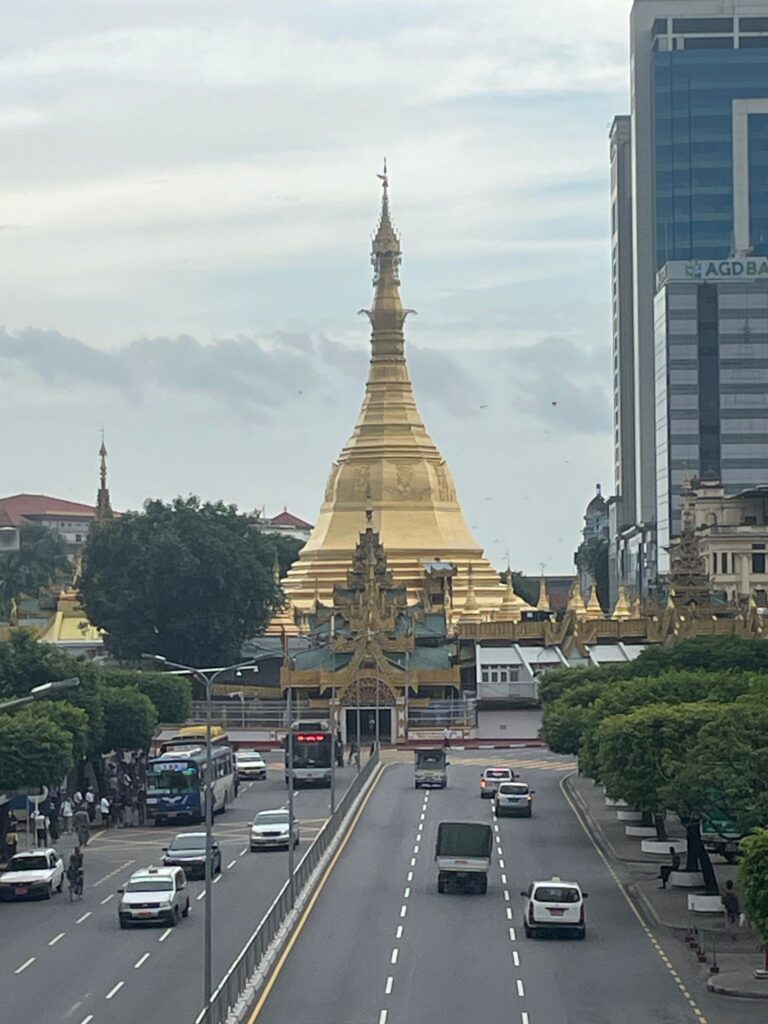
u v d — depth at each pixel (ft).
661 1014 254.47
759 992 265.13
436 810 506.07
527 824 477.36
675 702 456.45
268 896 360.07
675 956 297.74
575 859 413.18
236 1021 242.37
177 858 381.19
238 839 452.76
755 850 259.39
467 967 286.87
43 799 466.29
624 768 377.91
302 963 290.15
